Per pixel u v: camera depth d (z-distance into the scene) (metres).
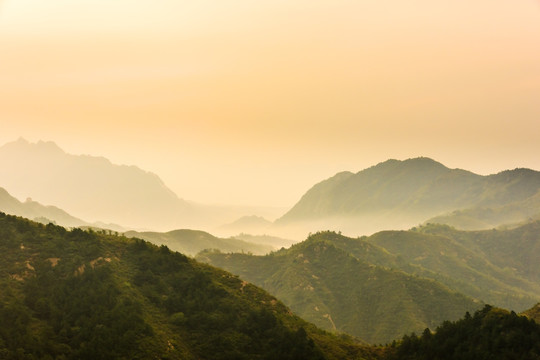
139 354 115.25
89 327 119.38
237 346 128.38
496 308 137.62
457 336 131.88
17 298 123.31
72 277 133.12
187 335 129.00
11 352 107.50
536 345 121.38
